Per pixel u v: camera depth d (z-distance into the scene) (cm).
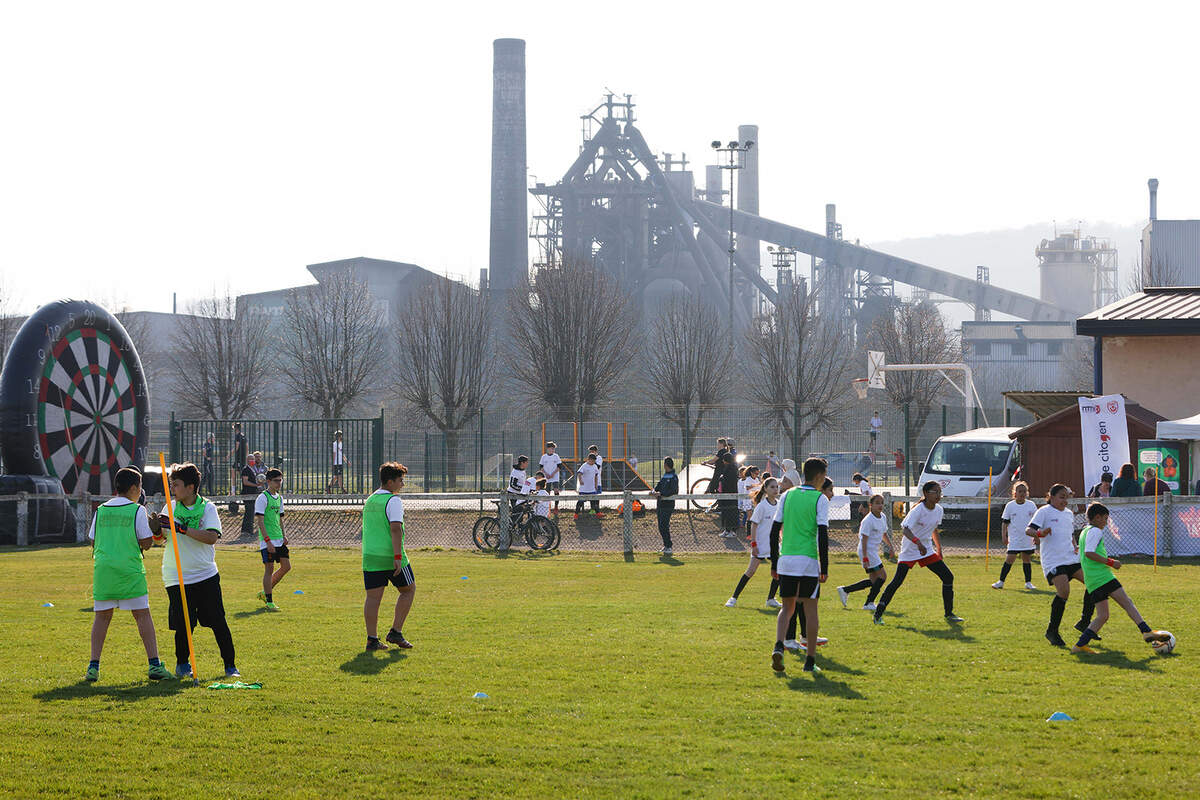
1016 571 2195
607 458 3709
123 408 3416
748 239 13112
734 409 3719
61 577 2025
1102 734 870
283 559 1625
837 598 1745
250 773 763
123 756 801
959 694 1017
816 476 1123
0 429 3058
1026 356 10950
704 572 2192
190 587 1077
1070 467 2962
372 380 6906
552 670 1122
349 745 833
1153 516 2345
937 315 8406
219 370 6619
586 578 2070
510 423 4231
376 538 1236
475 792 723
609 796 715
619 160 11469
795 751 821
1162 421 2880
